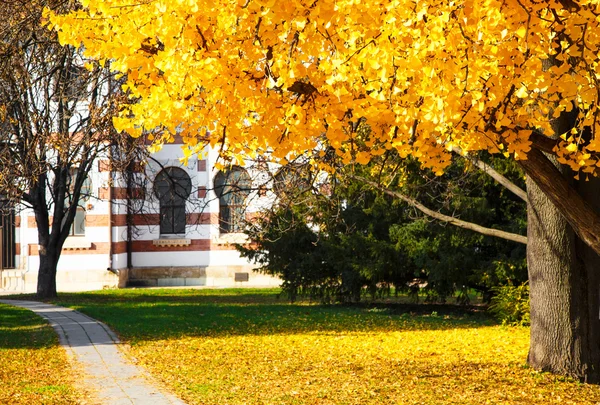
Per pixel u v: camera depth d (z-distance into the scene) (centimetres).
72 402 920
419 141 681
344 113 670
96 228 3166
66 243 3161
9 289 3161
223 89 655
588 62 640
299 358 1310
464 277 2009
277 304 2461
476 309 2278
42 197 2609
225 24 617
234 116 679
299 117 646
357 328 1803
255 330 1728
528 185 1166
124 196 3206
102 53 686
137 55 670
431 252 2072
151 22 647
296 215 2219
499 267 1917
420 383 1067
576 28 597
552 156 1068
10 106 1762
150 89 691
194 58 636
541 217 1148
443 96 582
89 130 1916
